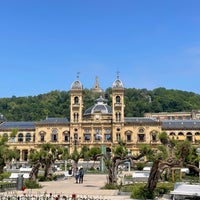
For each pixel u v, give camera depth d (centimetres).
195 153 7681
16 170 11750
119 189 5988
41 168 12562
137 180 8169
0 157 6731
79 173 8500
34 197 4847
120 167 13162
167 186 5631
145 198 4928
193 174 8844
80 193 5897
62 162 17362
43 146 10138
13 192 5678
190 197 4741
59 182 8581
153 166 4909
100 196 5325
